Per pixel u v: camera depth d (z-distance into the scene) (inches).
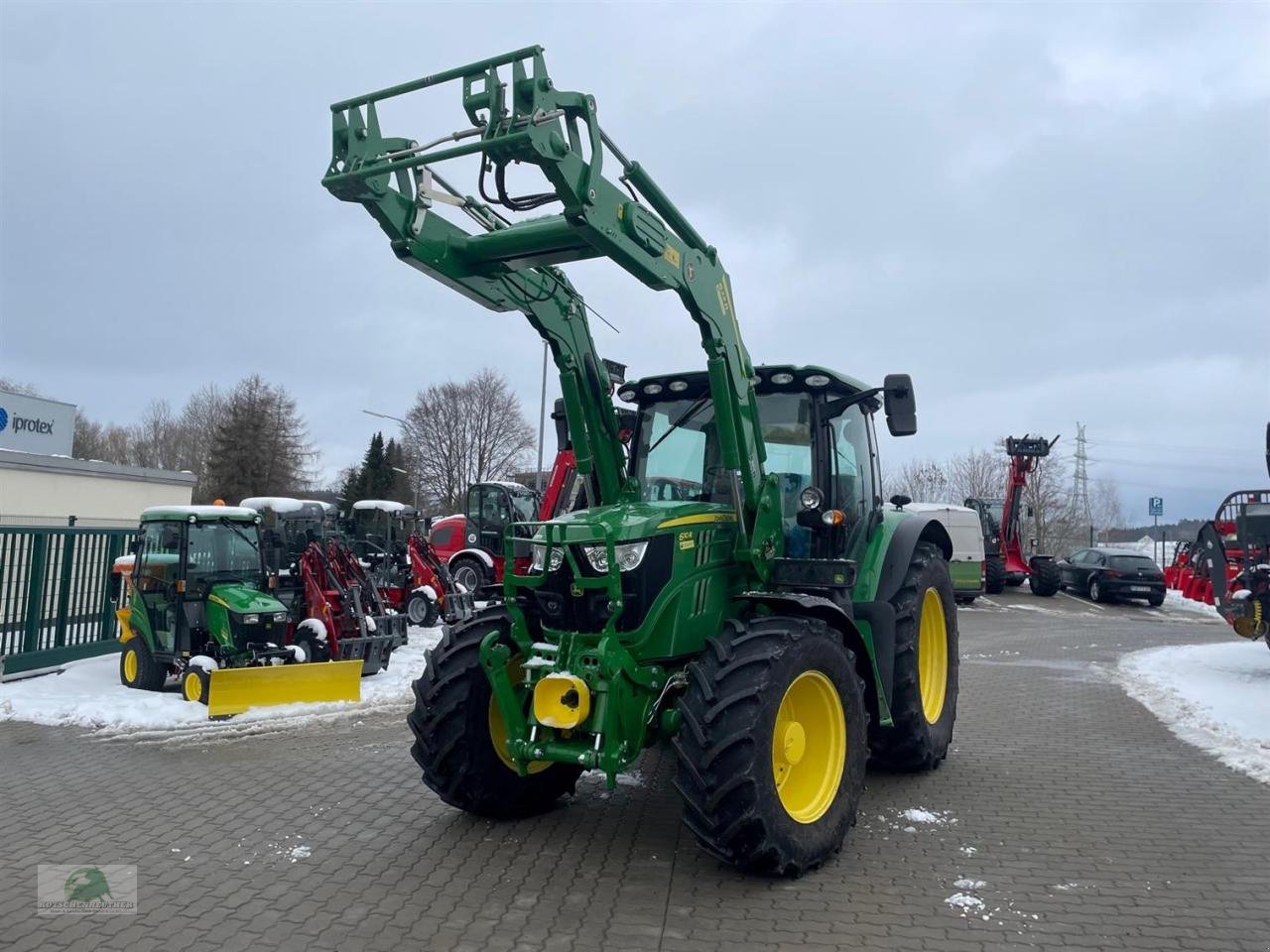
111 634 461.4
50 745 292.7
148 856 185.8
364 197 166.1
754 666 169.3
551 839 194.7
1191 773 253.0
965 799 226.2
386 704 357.1
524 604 200.8
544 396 919.0
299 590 443.5
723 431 198.7
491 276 194.1
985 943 145.5
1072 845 192.1
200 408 2524.6
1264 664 455.8
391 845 191.3
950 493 1936.5
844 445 244.1
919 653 257.8
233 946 144.6
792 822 169.2
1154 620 763.4
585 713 170.7
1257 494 507.2
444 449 2293.3
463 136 153.2
